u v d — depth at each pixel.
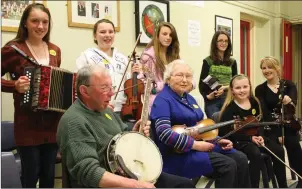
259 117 1.83
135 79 2.13
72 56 2.56
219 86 2.08
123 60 2.23
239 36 2.34
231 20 2.43
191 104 1.78
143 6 2.91
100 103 1.33
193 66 2.84
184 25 2.88
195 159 1.65
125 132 1.42
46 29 1.70
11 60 1.59
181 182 1.51
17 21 2.17
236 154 1.75
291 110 1.82
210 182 1.83
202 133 1.70
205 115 2.11
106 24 2.12
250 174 1.79
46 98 1.56
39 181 1.71
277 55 2.10
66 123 1.25
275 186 1.78
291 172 1.79
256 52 2.24
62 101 1.64
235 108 1.88
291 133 1.82
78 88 1.33
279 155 1.79
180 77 1.69
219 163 1.67
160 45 2.15
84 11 2.61
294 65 2.03
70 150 1.22
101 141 1.32
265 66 1.84
